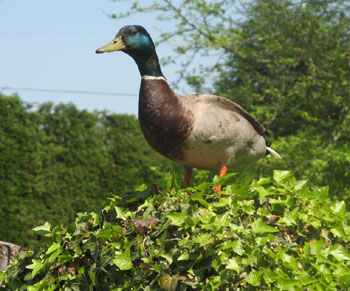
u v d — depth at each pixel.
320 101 15.41
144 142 14.12
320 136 14.16
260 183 4.48
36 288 4.39
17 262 4.72
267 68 17.72
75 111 13.34
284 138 12.95
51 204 13.02
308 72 15.77
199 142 5.41
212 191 4.59
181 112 5.34
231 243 3.94
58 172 13.11
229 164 5.86
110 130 13.87
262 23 16.38
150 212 4.41
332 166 12.43
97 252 4.29
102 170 13.59
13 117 12.53
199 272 3.98
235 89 15.56
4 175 12.48
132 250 4.23
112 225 4.48
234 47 15.56
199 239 3.97
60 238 4.46
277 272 3.94
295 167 12.40
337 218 4.40
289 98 15.05
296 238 4.31
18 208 12.66
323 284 3.95
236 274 3.98
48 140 13.02
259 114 14.66
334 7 15.37
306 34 15.58
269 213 4.34
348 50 15.20
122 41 5.59
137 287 4.12
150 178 13.89
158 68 5.55
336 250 4.13
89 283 4.34
